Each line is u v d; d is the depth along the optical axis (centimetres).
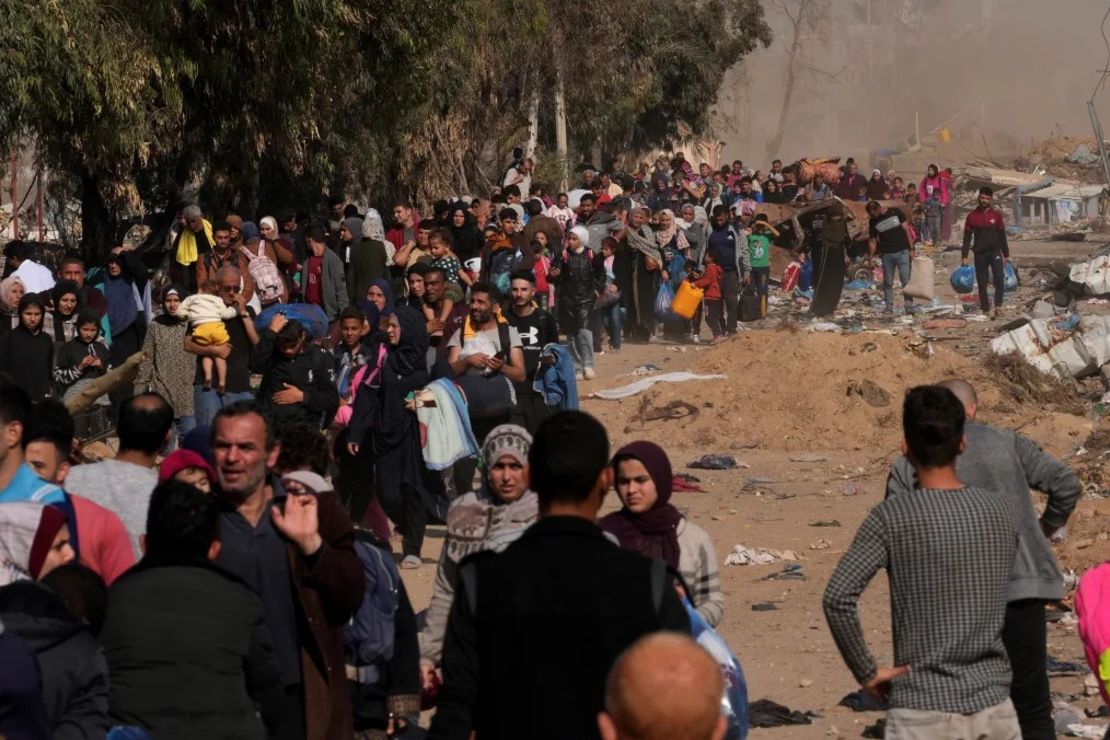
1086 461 2764
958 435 945
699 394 3281
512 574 732
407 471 1998
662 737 489
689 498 2623
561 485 750
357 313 2045
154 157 4025
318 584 943
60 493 966
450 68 5303
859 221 6156
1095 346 3544
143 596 858
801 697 1480
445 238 3328
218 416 958
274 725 904
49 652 786
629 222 4459
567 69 7112
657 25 8494
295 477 976
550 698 716
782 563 2125
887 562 932
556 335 2183
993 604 921
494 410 2094
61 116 3162
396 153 5350
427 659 1030
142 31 3362
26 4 2967
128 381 2400
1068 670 1555
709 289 4484
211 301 2291
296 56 3766
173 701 846
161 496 878
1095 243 7512
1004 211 10006
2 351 2350
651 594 729
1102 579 964
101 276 3234
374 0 4031
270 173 4741
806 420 3173
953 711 912
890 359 3356
